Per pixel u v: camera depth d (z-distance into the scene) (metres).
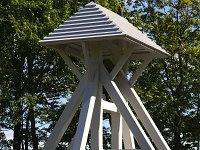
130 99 11.02
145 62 11.49
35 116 22.75
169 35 26.39
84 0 24.23
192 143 25.69
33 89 22.83
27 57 23.50
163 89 25.95
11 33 22.78
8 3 22.42
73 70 10.76
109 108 10.91
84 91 10.34
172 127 25.00
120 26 10.11
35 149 23.72
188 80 25.62
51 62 23.47
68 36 10.00
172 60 26.00
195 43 26.27
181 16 26.44
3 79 22.12
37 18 22.64
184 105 25.22
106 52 11.61
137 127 9.82
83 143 9.54
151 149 9.65
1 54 22.34
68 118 10.44
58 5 24.14
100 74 10.41
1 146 23.03
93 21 10.11
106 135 24.56
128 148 11.54
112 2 24.38
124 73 11.37
